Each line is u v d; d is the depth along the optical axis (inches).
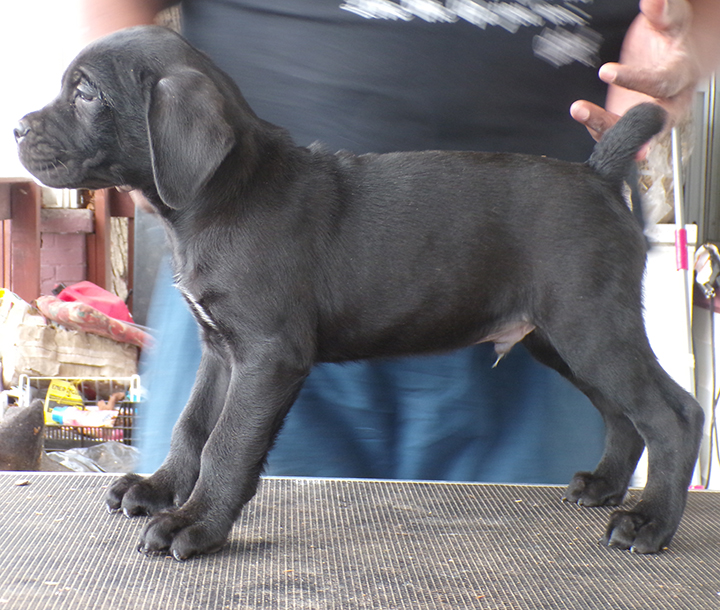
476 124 49.3
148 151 41.9
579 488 46.1
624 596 38.4
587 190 43.3
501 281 43.5
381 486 47.5
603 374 42.5
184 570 39.3
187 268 41.8
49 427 86.1
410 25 48.2
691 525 44.2
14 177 109.8
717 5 49.2
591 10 48.5
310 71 49.1
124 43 41.7
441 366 53.5
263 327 41.2
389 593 38.2
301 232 42.0
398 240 43.0
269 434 41.4
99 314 94.6
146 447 52.5
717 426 85.1
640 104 43.9
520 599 38.0
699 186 87.6
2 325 93.1
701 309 86.9
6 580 38.3
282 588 38.4
